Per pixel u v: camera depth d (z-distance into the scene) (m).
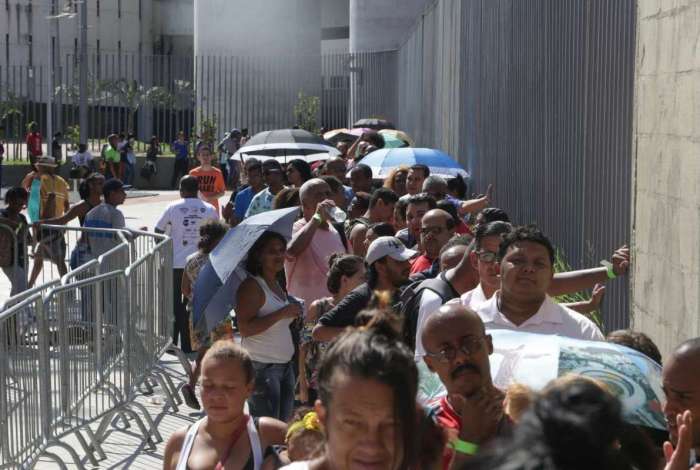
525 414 2.16
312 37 47.69
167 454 5.08
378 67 38.38
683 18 6.22
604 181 8.91
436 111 24.67
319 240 9.40
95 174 15.91
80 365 8.69
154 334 10.98
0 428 7.07
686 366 3.88
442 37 23.44
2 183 39.59
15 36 62.94
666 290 6.53
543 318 5.49
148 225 27.50
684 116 6.18
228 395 4.92
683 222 6.14
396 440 3.03
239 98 46.03
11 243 13.75
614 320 8.37
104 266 11.34
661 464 3.99
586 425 2.06
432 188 10.90
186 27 73.44
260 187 14.91
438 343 3.93
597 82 9.20
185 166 41.81
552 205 11.34
